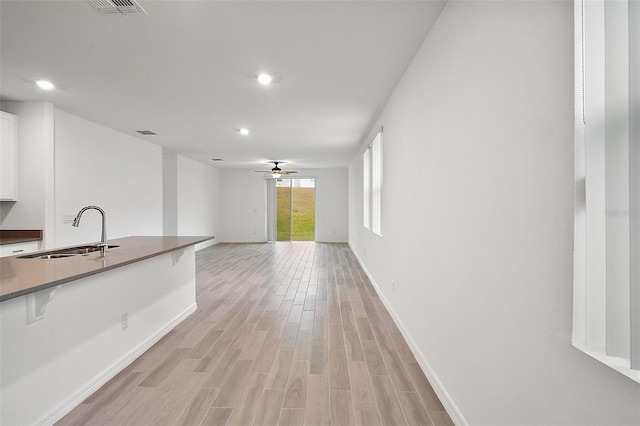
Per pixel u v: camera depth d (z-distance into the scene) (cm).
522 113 126
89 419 201
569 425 104
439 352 222
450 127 200
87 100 406
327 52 280
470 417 174
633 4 78
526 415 126
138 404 216
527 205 124
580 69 94
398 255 351
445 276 210
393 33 248
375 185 520
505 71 138
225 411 208
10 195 400
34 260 249
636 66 78
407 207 309
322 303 448
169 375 254
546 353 114
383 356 286
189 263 403
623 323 82
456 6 191
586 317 93
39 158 411
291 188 1219
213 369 263
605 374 90
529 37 122
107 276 253
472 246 170
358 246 791
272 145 709
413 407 212
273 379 247
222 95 387
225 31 248
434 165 230
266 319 383
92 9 220
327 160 950
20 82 349
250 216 1178
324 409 210
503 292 141
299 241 1218
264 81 344
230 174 1180
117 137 573
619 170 82
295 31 247
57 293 205
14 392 177
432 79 235
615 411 88
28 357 185
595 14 88
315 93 380
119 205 577
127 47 272
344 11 221
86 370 228
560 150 106
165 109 443
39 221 411
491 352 151
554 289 110
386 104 414
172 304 358
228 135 607
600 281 90
